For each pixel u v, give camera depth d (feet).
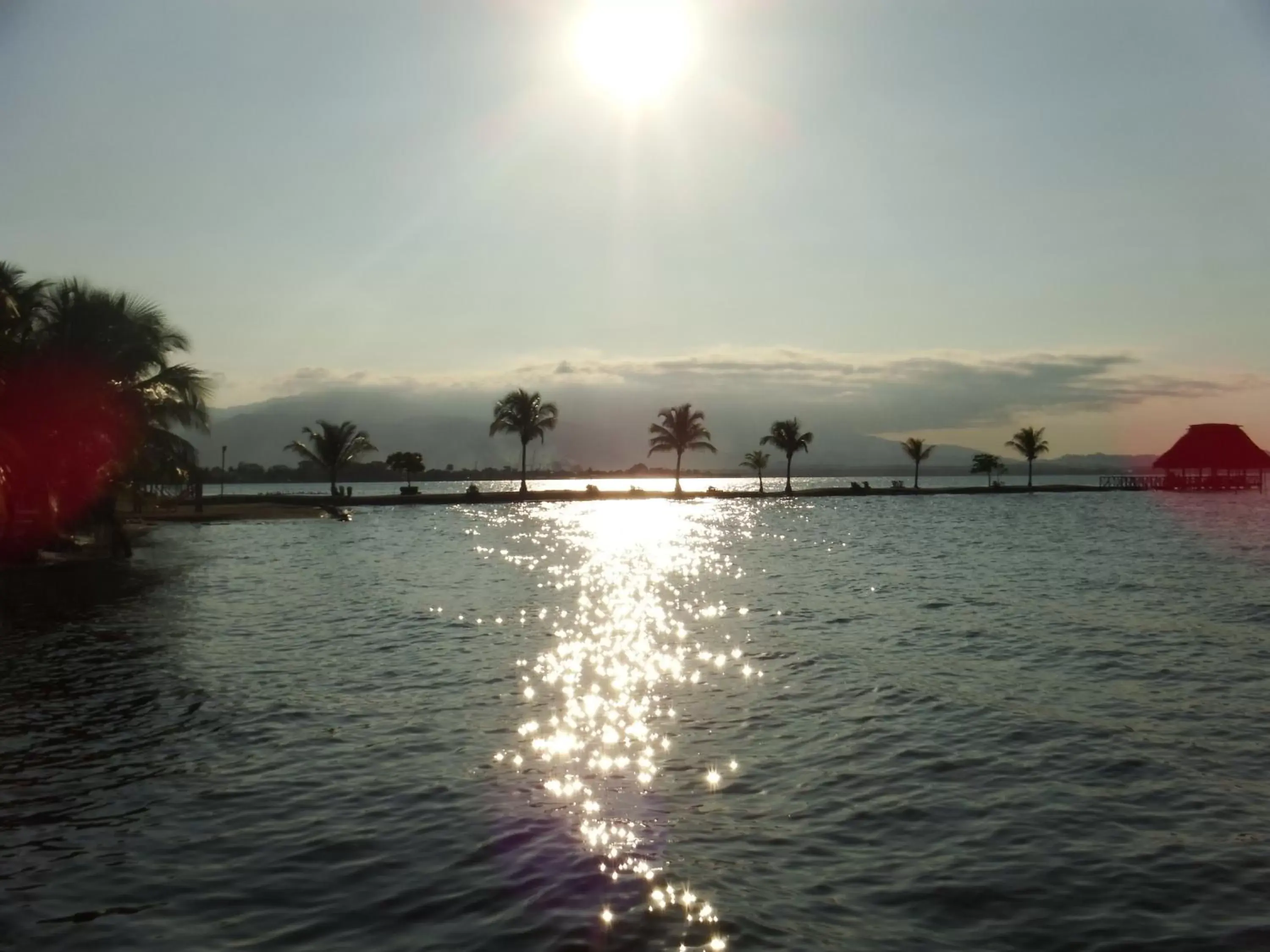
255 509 241.35
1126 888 24.63
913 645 60.39
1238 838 27.78
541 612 76.43
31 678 51.44
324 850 27.25
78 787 33.04
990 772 34.37
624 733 39.86
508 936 22.02
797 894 24.38
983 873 25.63
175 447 150.71
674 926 22.54
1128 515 245.24
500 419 320.91
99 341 121.29
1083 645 59.57
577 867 25.95
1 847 27.68
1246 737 38.45
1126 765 34.88
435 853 26.96
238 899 24.09
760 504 308.81
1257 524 200.54
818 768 35.01
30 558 116.37
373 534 175.42
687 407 346.13
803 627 68.03
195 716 42.98
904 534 173.78
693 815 30.07
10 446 118.42
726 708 44.21
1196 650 57.36
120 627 69.77
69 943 21.88
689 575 104.83
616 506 296.30
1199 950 21.38
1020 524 204.64
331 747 37.86
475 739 38.91
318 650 59.62
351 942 21.81
